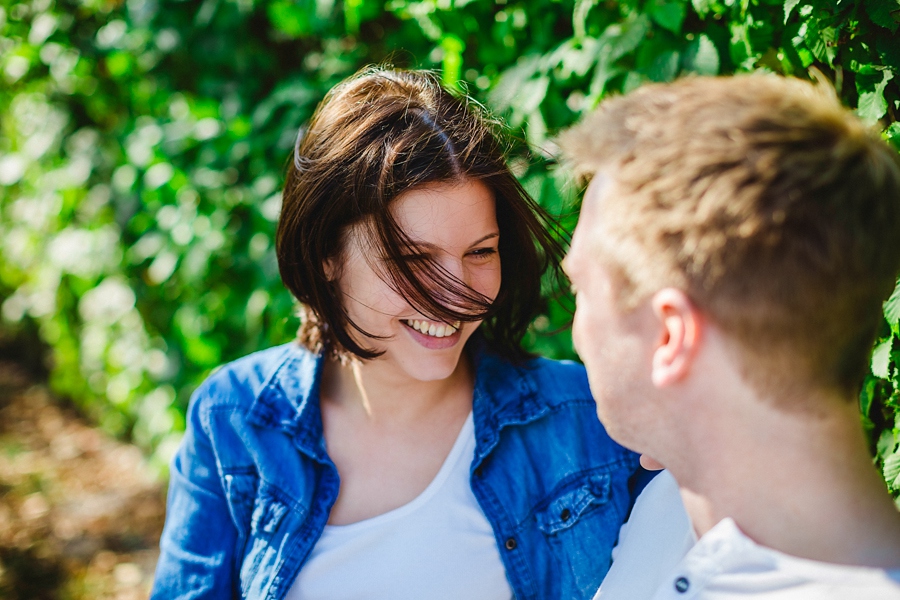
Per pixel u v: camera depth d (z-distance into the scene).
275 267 2.60
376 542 1.31
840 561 0.74
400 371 1.32
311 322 1.43
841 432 0.76
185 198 2.92
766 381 0.74
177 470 1.45
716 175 0.72
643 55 1.58
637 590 1.02
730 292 0.73
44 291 4.33
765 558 0.76
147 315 3.43
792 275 0.71
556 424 1.40
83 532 3.43
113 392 3.84
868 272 0.72
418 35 2.21
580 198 1.47
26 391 4.88
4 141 4.54
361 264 1.24
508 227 1.33
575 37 1.71
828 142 0.72
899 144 1.14
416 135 1.18
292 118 2.51
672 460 0.85
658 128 0.78
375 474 1.35
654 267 0.77
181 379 3.27
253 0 2.71
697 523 0.85
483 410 1.37
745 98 0.75
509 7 1.93
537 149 1.62
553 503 1.37
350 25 2.24
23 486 3.82
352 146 1.20
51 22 3.46
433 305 1.17
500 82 1.86
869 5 1.14
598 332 0.85
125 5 3.21
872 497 0.75
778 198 0.70
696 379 0.78
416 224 1.18
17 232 4.46
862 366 0.76
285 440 1.38
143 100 3.24
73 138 3.70
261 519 1.36
